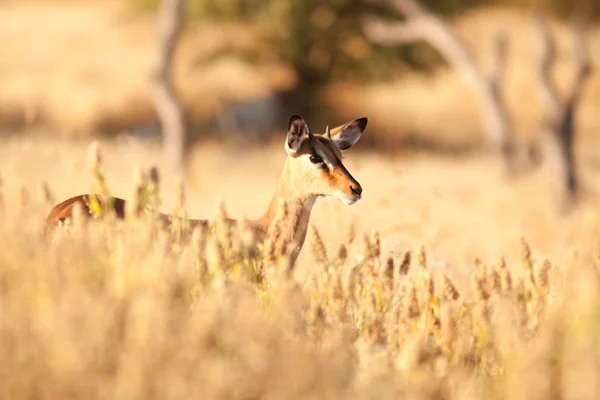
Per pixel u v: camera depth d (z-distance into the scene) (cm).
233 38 7575
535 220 3167
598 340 920
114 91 7550
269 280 1173
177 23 5275
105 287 929
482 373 1078
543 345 981
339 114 7731
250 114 7325
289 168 1647
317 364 850
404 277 1359
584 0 6600
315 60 7488
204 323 861
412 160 5675
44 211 1273
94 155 1200
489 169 5503
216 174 4659
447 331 1120
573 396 874
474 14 8250
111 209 1188
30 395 785
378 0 6431
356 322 1197
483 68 8688
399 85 8238
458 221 2814
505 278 1294
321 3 7125
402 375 933
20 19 10419
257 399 828
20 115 6725
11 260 962
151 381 785
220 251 1178
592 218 2483
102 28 10012
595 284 1088
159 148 5853
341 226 2062
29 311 854
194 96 7594
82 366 784
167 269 970
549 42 4712
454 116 8200
